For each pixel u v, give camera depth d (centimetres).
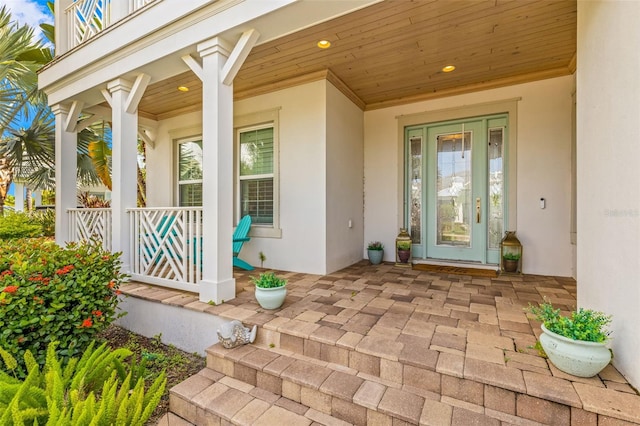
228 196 296
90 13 397
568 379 160
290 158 434
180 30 296
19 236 603
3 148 598
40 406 147
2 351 170
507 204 424
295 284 356
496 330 222
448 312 260
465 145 457
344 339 210
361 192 510
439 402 168
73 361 178
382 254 483
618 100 162
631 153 150
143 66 330
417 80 423
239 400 193
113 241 369
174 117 570
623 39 157
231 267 299
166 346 293
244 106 474
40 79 450
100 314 233
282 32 275
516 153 411
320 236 410
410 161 495
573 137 375
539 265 400
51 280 211
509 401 158
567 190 384
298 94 425
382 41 326
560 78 386
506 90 417
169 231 330
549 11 274
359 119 502
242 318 250
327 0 233
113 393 146
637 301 148
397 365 185
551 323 174
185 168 574
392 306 276
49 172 647
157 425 191
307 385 186
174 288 334
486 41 325
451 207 468
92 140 639
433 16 282
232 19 266
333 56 359
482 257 445
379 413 165
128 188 370
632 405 140
